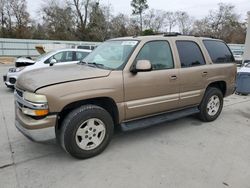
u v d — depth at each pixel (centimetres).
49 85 307
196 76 461
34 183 291
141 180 302
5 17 5009
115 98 354
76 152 337
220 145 409
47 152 370
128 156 362
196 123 517
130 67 369
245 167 338
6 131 449
